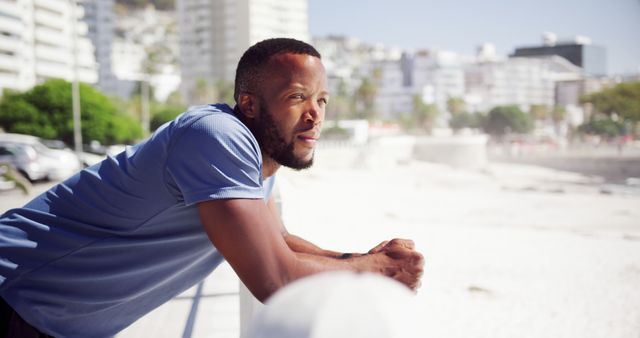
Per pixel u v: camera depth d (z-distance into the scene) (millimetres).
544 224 13062
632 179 37656
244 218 1067
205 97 109188
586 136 105250
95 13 148500
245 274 1071
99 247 1208
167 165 1123
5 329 1209
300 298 570
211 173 1081
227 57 133250
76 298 1239
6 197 13617
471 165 53812
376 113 126812
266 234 1082
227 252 1079
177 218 1205
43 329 1236
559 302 4781
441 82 165625
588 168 54594
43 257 1209
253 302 1923
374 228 9258
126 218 1196
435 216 13484
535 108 138250
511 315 4289
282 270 1078
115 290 1255
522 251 7539
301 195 15562
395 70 167500
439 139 54562
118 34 198750
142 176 1159
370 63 172625
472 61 184375
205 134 1096
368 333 530
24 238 1214
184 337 2404
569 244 8203
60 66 79688
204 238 1267
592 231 10305
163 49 192750
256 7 127875
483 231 9656
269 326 560
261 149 1231
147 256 1239
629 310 4527
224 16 132625
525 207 17453
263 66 1175
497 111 121625
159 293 1364
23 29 71375
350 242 7320
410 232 9234
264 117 1191
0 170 14703
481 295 4945
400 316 560
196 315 2709
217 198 1070
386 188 22672
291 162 1224
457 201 18578
